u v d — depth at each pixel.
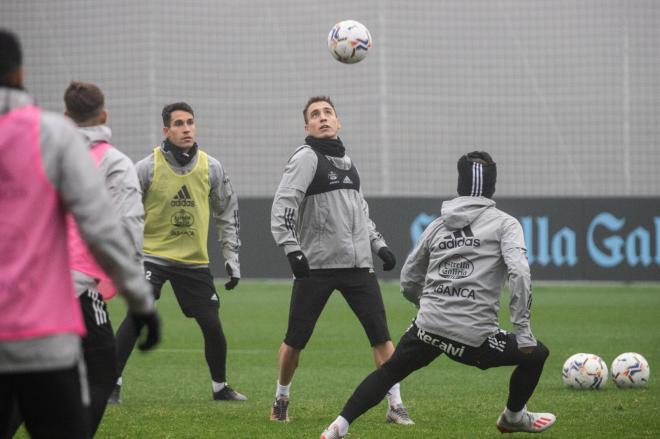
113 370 17.30
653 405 25.91
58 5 96.06
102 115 17.27
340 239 24.02
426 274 20.73
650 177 91.38
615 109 92.38
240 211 70.81
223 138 95.19
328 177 24.05
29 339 11.21
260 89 96.06
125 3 95.69
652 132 91.00
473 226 19.91
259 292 66.62
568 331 45.59
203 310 28.03
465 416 24.83
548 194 93.25
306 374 33.50
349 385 31.00
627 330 45.94
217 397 28.08
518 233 19.64
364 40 28.25
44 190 11.45
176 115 27.94
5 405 11.54
